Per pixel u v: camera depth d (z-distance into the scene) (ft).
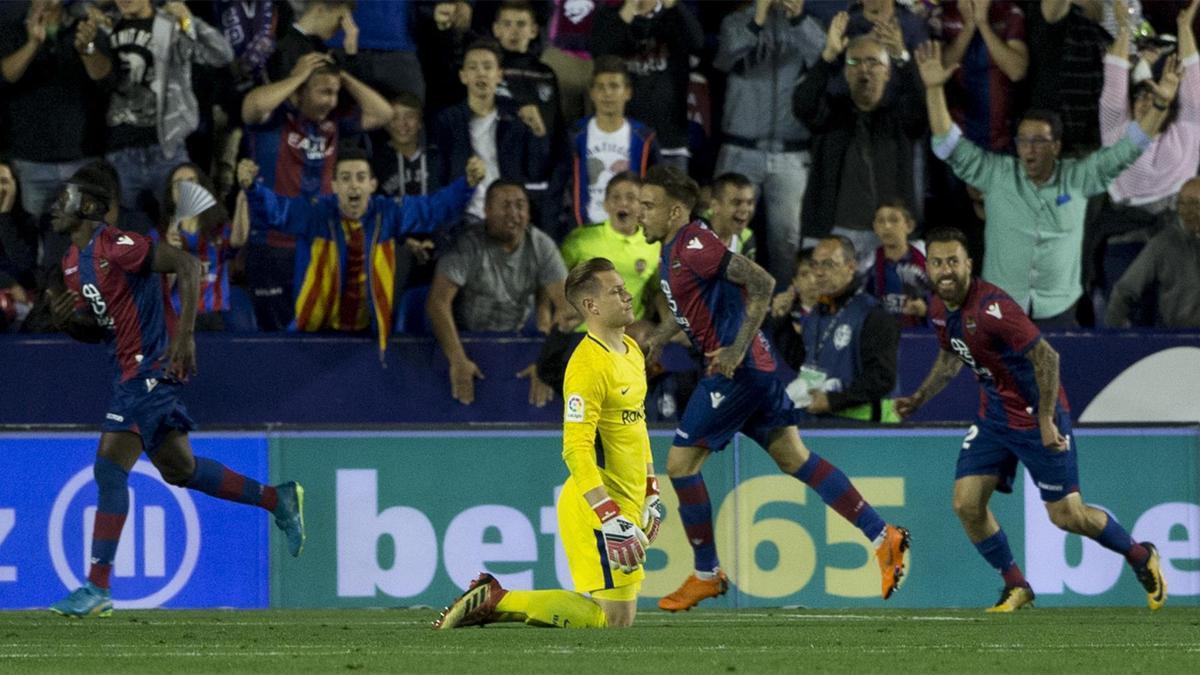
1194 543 110.83
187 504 104.58
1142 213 128.16
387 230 118.21
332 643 64.39
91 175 87.56
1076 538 109.60
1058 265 125.39
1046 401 90.33
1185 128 128.36
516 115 125.90
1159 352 120.47
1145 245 127.75
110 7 122.83
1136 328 120.88
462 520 106.63
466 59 125.08
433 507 106.42
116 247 86.48
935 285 91.61
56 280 101.55
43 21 121.60
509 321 118.11
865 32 126.11
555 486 107.34
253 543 104.94
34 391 113.50
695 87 128.57
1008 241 125.18
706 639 66.39
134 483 104.27
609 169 124.77
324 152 124.57
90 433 104.83
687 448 93.15
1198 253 125.90
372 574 105.81
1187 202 125.70
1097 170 124.47
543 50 128.88
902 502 108.68
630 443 67.82
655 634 68.80
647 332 113.29
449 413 115.85
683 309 91.20
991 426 94.84
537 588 106.93
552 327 114.32
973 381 118.11
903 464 108.88
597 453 67.77
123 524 90.02
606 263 66.74
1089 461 110.42
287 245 120.06
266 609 104.63
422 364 116.06
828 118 126.52
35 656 57.93
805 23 126.72
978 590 108.78
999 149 129.08
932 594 108.37
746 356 91.09
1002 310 90.17
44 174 122.21
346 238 117.50
